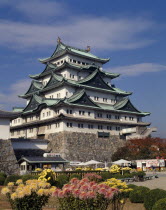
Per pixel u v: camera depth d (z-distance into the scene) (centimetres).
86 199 1180
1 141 5488
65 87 7731
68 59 8662
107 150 7688
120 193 1370
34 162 5484
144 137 8050
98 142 7562
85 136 7288
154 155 7244
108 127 8025
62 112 7031
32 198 1298
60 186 3103
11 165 5488
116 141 8069
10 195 1343
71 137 6931
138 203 2211
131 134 8219
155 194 1916
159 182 3847
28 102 8988
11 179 3759
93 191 1179
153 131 8438
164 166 6750
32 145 6744
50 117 7262
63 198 1260
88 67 8512
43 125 7538
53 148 6912
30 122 7856
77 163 6216
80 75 8631
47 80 8900
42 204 1332
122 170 4688
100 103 8400
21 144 6531
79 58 9038
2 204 2112
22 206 1283
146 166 6731
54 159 5925
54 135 7044
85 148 7144
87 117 7525
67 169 5612
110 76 9462
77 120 7144
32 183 1349
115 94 8956
